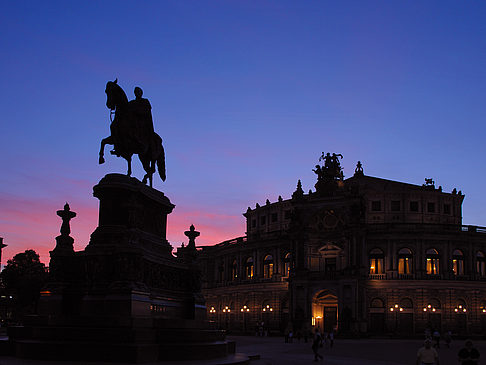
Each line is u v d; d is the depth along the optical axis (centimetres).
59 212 3584
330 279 11175
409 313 11125
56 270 3384
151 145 3900
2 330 8662
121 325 3030
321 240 11812
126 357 2842
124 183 3516
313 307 11450
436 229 11450
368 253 11562
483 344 9006
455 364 5234
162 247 3847
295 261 11756
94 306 3225
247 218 15012
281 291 12225
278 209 13888
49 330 3025
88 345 2888
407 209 12581
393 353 6519
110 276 3309
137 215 3519
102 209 3525
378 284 11281
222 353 3362
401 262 11438
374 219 12631
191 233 4231
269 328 12200
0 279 14525
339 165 12175
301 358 5531
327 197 11738
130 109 3759
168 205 3994
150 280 3578
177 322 3353
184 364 2898
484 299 11312
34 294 12962
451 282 11169
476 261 11525
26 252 14650
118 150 3709
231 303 13538
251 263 13250
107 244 3381
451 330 11000
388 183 13625
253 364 3738
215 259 14662
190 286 4056
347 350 7056
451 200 12788
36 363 2745
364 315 10981
